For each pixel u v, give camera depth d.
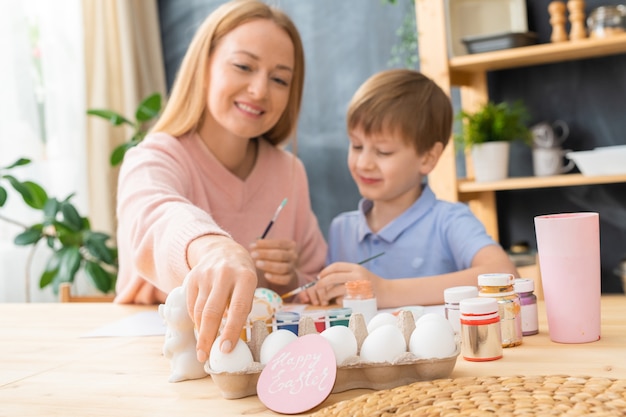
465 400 0.63
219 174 1.70
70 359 0.96
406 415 0.60
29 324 1.26
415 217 1.72
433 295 1.36
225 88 1.59
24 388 0.81
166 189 1.38
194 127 1.69
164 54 3.54
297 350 0.74
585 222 0.85
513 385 0.66
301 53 1.74
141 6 3.41
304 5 3.29
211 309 0.78
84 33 3.07
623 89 2.72
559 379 0.67
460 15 2.76
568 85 2.79
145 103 2.89
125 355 0.96
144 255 1.20
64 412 0.71
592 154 2.42
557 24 2.59
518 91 2.87
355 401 0.65
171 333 0.81
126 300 1.58
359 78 3.23
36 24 2.87
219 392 0.76
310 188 3.33
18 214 2.77
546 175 2.63
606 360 0.77
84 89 2.99
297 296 1.62
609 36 2.44
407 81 1.73
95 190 3.07
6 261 2.74
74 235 2.72
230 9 1.62
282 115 1.81
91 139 3.07
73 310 1.40
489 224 2.85
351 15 3.22
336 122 3.28
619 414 0.57
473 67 2.73
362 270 1.37
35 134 2.80
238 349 0.74
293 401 0.69
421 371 0.72
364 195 1.74
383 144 1.67
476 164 2.66
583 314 0.86
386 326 0.75
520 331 0.88
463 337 0.82
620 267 2.57
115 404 0.73
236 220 1.73
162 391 0.77
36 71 2.88
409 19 3.08
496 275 0.90
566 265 0.86
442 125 1.77
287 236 1.82
